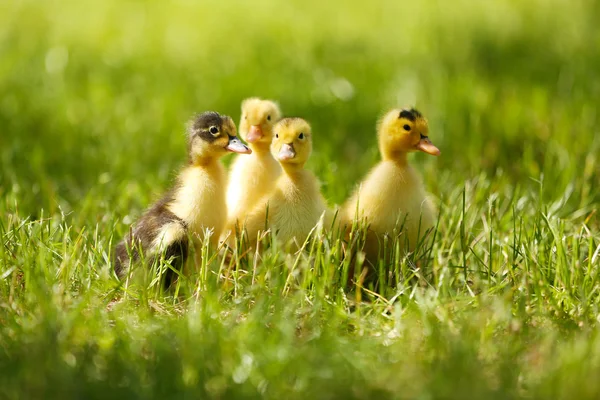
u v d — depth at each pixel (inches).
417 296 393.4
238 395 315.6
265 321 368.8
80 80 925.8
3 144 714.8
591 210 541.3
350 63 992.9
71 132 757.9
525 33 1057.5
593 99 783.1
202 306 378.6
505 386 318.3
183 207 446.3
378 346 355.3
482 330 359.3
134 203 572.4
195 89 892.6
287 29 1184.8
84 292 401.1
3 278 410.6
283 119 450.9
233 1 1417.3
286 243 444.8
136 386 317.1
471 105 784.3
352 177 636.7
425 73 901.8
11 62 959.6
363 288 415.5
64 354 337.7
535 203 539.5
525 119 750.5
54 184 610.2
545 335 358.6
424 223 466.9
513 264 433.1
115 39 1123.9
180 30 1186.6
